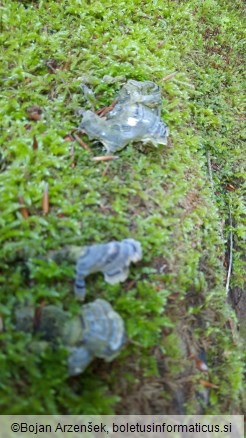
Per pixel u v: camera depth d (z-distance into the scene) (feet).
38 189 0.65
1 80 0.75
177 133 0.79
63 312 0.58
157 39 0.90
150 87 0.76
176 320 0.65
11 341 0.56
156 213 0.69
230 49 1.01
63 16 0.86
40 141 0.69
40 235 0.63
